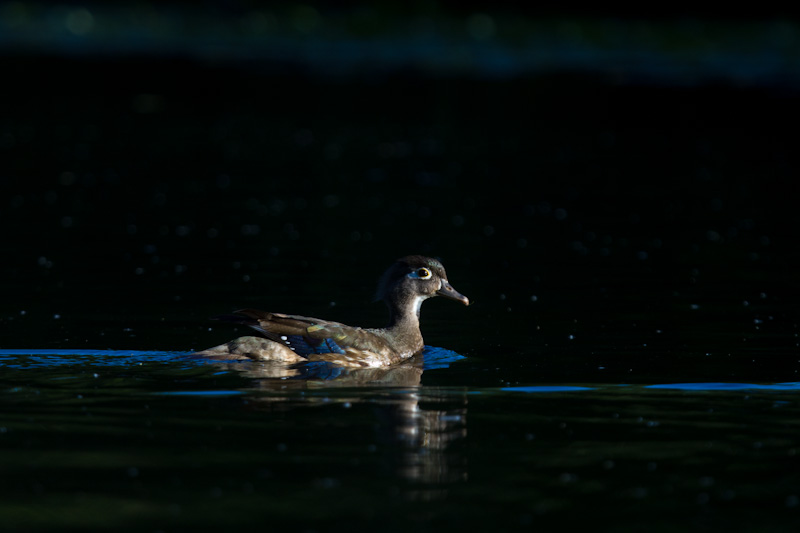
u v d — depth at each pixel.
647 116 41.75
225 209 25.09
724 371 13.41
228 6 69.06
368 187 28.34
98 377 12.56
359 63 53.72
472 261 20.52
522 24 63.38
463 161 32.69
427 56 56.19
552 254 21.17
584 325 16.02
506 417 11.37
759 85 47.94
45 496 9.02
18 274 18.73
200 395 11.92
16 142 34.03
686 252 21.42
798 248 21.83
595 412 11.55
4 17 66.00
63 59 53.09
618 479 9.57
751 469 9.85
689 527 8.61
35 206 25.00
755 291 18.25
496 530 8.48
